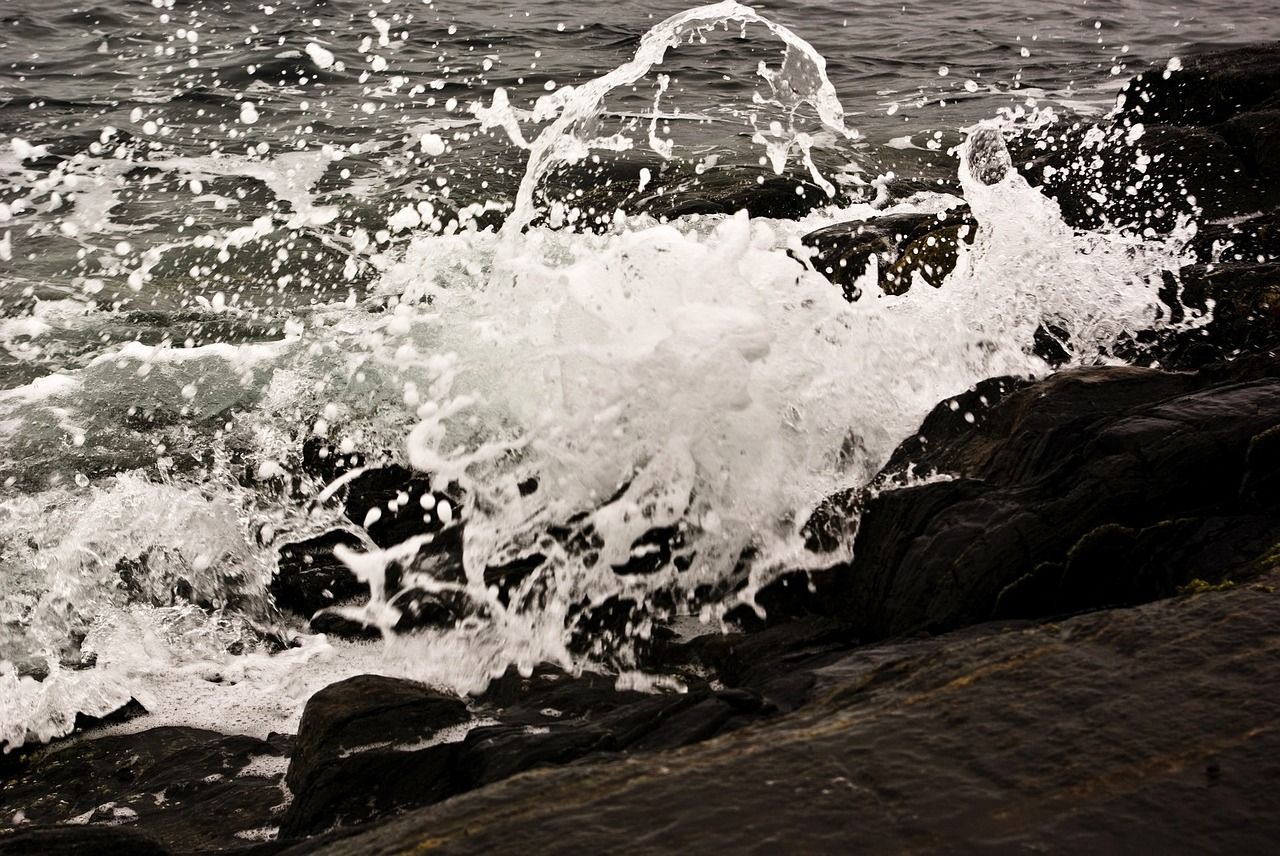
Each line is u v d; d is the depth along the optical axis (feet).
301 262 21.30
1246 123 21.76
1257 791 5.55
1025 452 11.74
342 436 14.65
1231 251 17.67
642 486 13.05
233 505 13.84
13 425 14.93
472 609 12.32
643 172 18.86
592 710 10.02
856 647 10.88
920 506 11.46
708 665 11.14
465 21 42.45
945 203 23.08
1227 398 11.14
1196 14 45.83
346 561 12.83
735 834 5.57
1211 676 6.56
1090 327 15.29
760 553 12.53
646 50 18.01
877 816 5.61
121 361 16.15
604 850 5.52
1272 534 9.66
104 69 35.76
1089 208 20.42
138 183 25.86
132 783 9.91
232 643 12.34
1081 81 35.50
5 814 9.61
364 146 28.30
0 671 11.82
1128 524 10.43
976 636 8.97
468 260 18.65
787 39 18.69
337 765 8.77
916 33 42.63
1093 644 7.07
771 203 22.63
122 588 13.00
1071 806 5.57
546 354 14.14
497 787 6.22
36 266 21.11
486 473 13.62
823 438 13.33
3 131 29.48
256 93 33.14
